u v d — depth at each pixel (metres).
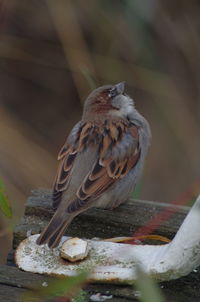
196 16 13.62
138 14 12.02
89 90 12.75
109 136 7.82
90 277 5.94
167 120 13.48
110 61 13.01
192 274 6.17
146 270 5.85
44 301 5.77
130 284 5.94
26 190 11.45
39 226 6.96
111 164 7.66
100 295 5.92
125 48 13.04
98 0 12.87
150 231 6.96
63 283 5.19
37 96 14.24
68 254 6.14
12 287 5.96
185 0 13.53
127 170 7.79
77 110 14.39
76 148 7.66
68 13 12.77
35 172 11.61
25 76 14.20
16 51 13.53
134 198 8.46
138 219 7.19
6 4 12.77
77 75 12.75
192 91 13.55
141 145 8.12
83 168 7.52
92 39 13.23
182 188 13.41
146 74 13.08
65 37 12.73
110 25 12.88
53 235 6.44
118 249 6.24
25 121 14.06
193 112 13.49
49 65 13.82
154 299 4.77
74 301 5.78
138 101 13.73
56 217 6.79
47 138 13.93
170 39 13.55
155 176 13.51
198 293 6.00
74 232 7.07
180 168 13.47
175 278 5.86
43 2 13.50
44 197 7.35
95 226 7.11
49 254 6.28
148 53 12.94
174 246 5.82
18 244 6.79
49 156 11.90
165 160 13.52
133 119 8.22
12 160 11.61
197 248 5.71
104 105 8.16
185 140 13.45
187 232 5.73
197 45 13.57
